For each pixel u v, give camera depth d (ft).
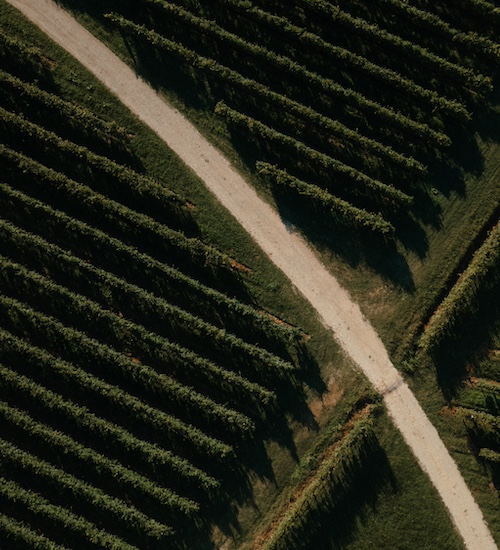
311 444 112.68
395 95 112.78
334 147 112.78
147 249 112.78
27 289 111.45
